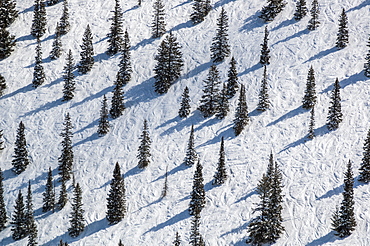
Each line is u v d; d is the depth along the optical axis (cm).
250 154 14338
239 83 16700
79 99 17012
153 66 17938
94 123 16162
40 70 17525
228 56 17888
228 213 12800
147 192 13812
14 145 15812
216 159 14388
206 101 15588
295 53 17500
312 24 18462
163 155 14812
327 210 12475
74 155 15212
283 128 14950
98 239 12712
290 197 12938
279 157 14100
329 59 17038
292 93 16025
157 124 15825
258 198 13075
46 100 17062
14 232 13188
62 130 15562
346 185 11781
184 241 12238
